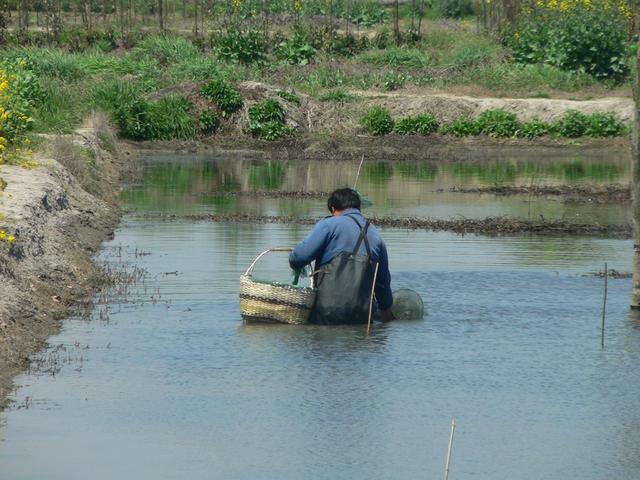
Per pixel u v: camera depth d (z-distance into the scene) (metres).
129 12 110.12
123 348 24.33
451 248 38.06
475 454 18.23
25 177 40.00
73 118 69.44
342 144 80.88
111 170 60.50
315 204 50.75
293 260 27.25
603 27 91.06
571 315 28.16
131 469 17.36
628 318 27.92
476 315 28.08
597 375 22.88
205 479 17.02
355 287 26.94
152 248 37.19
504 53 97.00
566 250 38.06
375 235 27.31
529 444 18.73
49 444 18.38
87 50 96.62
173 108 80.94
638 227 28.86
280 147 79.81
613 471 17.56
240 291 27.19
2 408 20.09
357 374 22.73
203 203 50.34
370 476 17.22
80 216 40.12
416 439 18.89
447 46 103.25
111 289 30.34
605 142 80.94
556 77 90.00
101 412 20.02
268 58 96.44
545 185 59.09
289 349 24.61
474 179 62.38
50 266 30.12
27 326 25.02
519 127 82.56
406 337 25.84
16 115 49.91
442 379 22.45
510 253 37.16
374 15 121.12
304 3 118.50
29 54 86.62
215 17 112.69
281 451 18.23
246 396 21.14
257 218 45.12
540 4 96.31
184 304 28.73
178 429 19.22
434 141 81.88
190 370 22.80
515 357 24.19
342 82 90.56
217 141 80.56
